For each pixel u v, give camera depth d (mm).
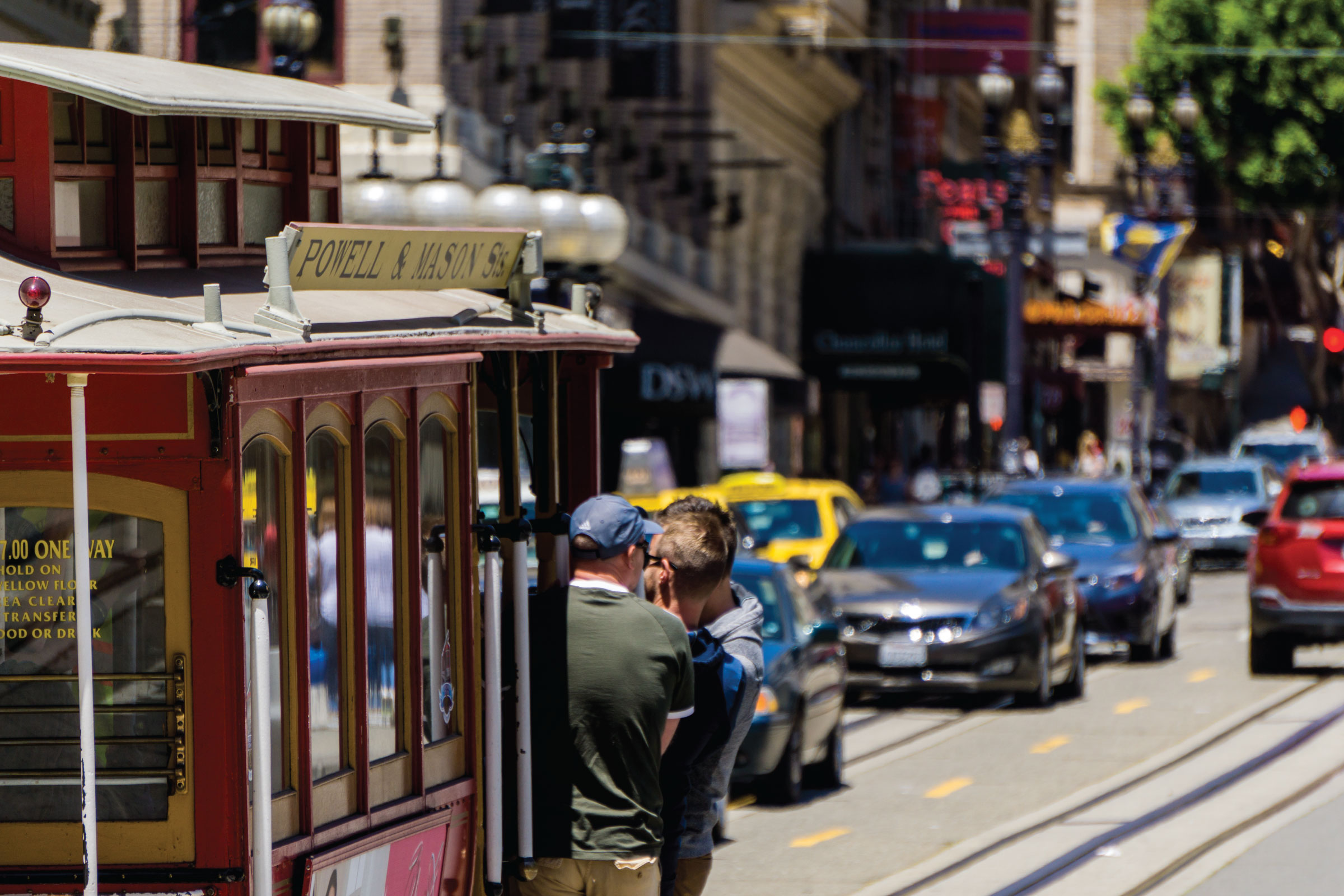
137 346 16359
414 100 73812
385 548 20812
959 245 118000
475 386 22719
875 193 155625
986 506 63906
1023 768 47219
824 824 40594
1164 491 124125
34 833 18250
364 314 20938
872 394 142750
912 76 165625
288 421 18922
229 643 18016
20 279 18469
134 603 18156
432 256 21219
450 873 22141
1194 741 50562
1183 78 181500
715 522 21703
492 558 21578
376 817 20297
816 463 141750
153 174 21047
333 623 19906
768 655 42625
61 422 17953
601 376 78812
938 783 45531
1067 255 117562
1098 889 33656
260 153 23688
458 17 77375
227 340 17422
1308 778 44281
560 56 81938
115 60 20922
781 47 118875
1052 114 118562
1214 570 120062
